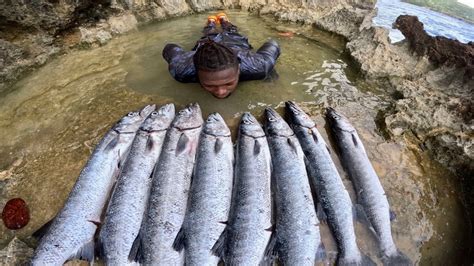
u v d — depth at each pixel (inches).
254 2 90.3
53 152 50.2
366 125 53.6
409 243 41.2
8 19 62.9
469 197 46.2
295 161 46.0
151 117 51.2
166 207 41.9
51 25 68.2
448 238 41.9
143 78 62.7
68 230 39.9
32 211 43.7
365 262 38.9
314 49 71.9
